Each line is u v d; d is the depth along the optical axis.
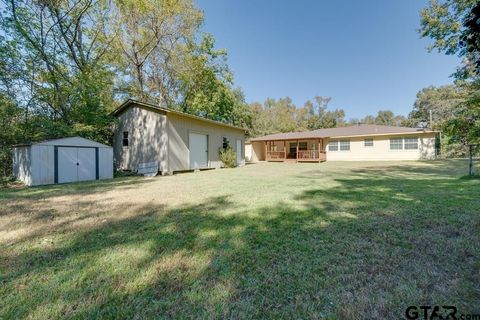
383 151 20.03
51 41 12.55
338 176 9.27
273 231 3.19
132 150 13.23
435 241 2.72
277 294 1.83
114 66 16.89
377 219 3.58
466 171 9.62
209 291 1.88
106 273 2.17
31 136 10.98
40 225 3.58
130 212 4.30
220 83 22.66
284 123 42.06
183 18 17.41
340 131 23.33
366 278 2.01
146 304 1.73
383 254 2.44
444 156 18.06
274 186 7.04
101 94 13.91
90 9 13.88
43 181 8.81
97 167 10.48
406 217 3.63
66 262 2.39
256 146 25.39
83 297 1.82
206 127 14.80
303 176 9.62
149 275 2.13
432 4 10.96
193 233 3.17
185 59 19.30
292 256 2.45
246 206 4.60
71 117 12.70
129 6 14.98
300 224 3.46
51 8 12.11
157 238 3.01
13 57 10.64
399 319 1.53
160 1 15.73
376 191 5.77
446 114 23.92
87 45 15.00
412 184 6.65
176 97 22.05
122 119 13.79
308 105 50.88
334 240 2.84
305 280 2.01
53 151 9.15
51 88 12.25
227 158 15.81
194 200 5.24
